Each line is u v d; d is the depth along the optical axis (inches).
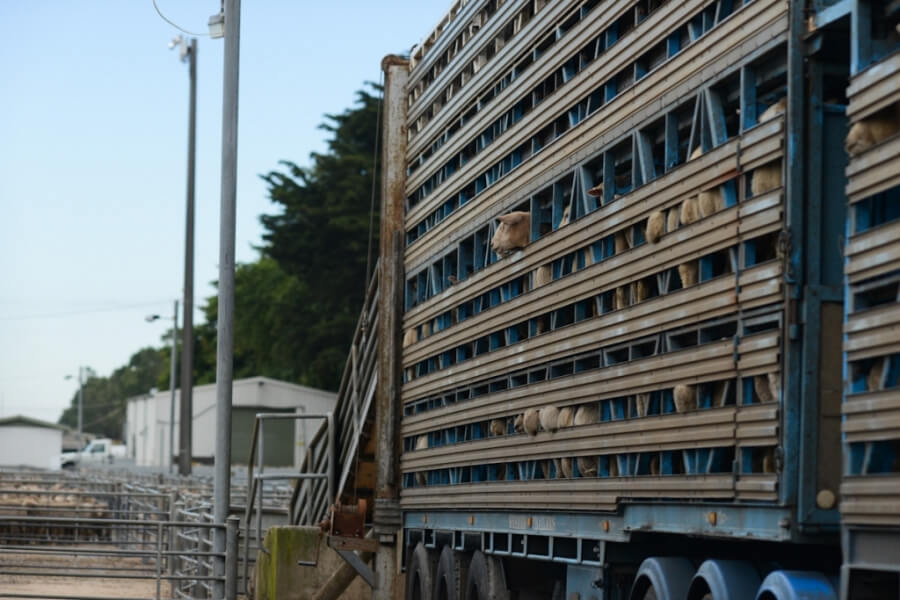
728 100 442.6
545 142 619.2
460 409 727.1
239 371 4057.6
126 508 1423.5
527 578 682.2
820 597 379.9
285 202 2738.7
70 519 696.4
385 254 873.5
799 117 391.2
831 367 385.1
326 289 2785.4
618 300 514.0
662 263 471.8
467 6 733.9
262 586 930.1
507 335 653.9
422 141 835.4
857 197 359.6
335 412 967.6
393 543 861.8
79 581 1091.9
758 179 408.5
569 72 582.2
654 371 474.9
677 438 454.0
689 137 479.2
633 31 508.1
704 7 449.1
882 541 343.0
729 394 424.5
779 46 400.5
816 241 388.2
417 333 839.1
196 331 4729.3
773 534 391.5
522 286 647.8
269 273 3932.1
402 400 858.1
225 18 776.9
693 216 450.3
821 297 386.3
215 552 724.7
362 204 2706.7
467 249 745.6
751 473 404.5
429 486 793.6
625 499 503.8
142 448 4690.0
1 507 1197.1
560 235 577.6
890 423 340.8
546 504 588.4
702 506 442.0
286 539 900.6
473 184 729.0
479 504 689.0
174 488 1202.0
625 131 513.0
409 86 873.5
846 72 394.6
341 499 930.7
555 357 579.2
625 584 534.6
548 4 605.9
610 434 514.3
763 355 398.3
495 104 680.4
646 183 488.7
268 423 3366.1
